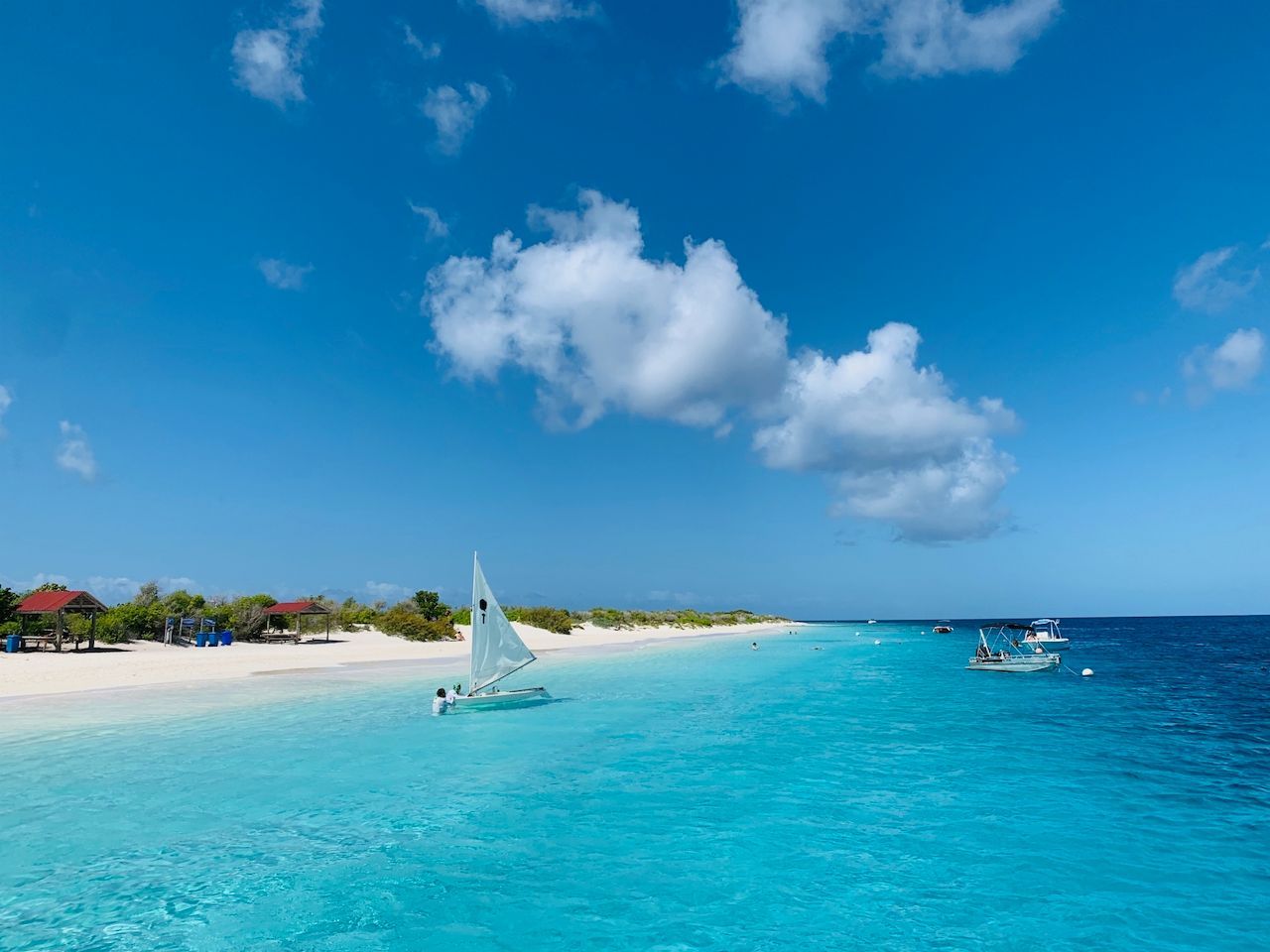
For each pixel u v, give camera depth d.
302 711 26.98
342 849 12.99
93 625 44.66
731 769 18.83
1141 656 63.19
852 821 14.47
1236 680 41.75
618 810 15.20
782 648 81.38
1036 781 17.52
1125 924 10.13
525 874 11.87
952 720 26.72
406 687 33.88
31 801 15.59
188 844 13.19
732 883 11.53
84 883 11.47
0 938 9.67
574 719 26.50
